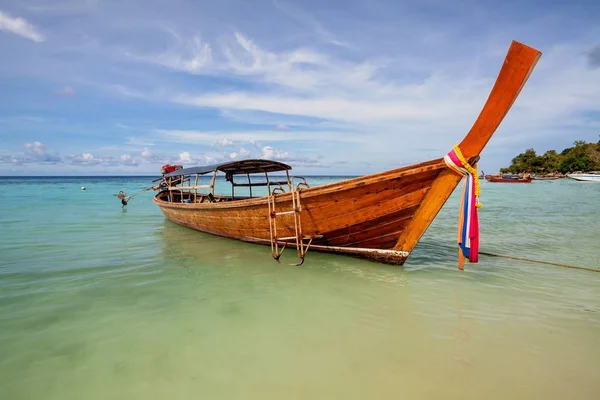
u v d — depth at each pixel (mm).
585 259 8023
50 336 4355
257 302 5484
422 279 6582
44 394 3270
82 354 3957
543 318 4875
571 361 3814
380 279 6594
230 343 4223
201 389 3355
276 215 8000
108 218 15195
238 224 9367
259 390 3340
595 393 3285
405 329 4559
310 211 7445
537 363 3771
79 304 5352
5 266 7324
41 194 29328
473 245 5938
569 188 42031
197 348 4102
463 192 5992
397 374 3578
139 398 3223
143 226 13164
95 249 9039
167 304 5391
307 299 5605
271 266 7480
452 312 5086
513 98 5234
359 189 6738
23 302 5395
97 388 3367
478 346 4125
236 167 10086
